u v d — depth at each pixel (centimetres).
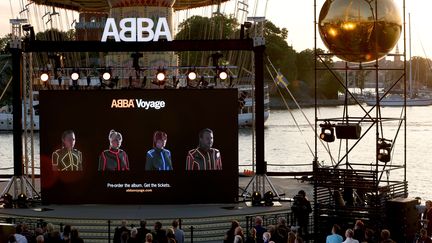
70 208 3316
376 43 2762
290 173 4209
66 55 6022
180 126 3366
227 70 3622
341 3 2772
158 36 3409
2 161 8394
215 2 5547
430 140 11019
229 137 3366
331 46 2859
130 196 3375
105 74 3500
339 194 2762
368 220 2642
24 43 3400
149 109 3356
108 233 2880
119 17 4706
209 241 2956
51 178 3372
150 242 2028
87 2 5388
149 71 4603
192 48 3403
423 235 2241
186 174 3372
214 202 3378
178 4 5544
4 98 12375
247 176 4272
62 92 3353
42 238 2030
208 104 3356
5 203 3338
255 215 3119
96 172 3372
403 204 2617
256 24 3378
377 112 2842
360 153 9012
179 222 2714
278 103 19400
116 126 3362
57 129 3359
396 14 2777
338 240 2197
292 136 11506
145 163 3366
